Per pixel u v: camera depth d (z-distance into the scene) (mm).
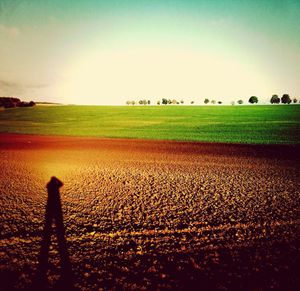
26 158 10766
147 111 54375
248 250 3740
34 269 3219
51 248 3715
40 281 2795
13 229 4301
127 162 10039
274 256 3578
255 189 6707
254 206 5508
